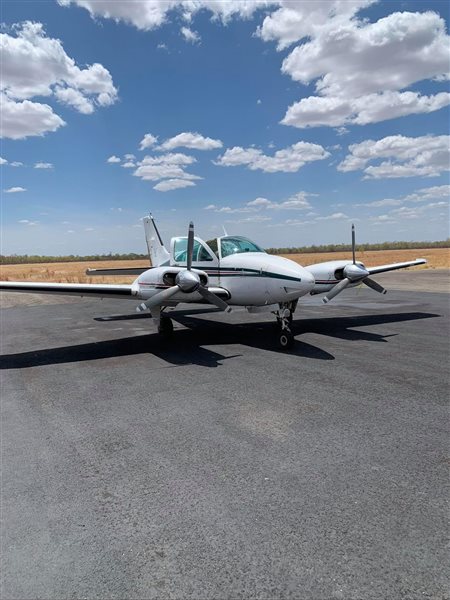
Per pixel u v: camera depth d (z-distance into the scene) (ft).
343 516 9.31
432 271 106.11
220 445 13.20
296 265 27.40
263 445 13.10
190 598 7.16
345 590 7.23
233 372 21.83
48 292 26.96
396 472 11.19
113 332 35.58
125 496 10.43
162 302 26.43
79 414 16.46
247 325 37.06
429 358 23.43
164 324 30.94
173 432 14.37
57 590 7.41
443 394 17.37
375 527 8.89
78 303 62.28
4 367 24.48
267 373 21.42
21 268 199.62
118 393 18.98
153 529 9.09
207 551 8.32
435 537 8.53
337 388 18.58
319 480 10.88
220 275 30.71
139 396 18.43
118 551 8.41
